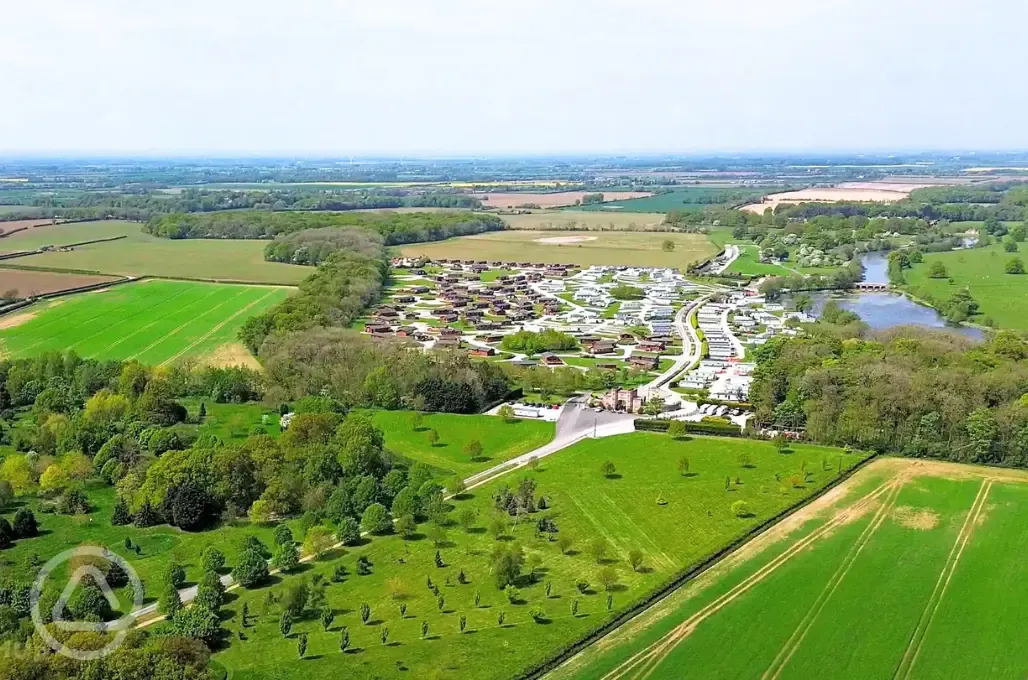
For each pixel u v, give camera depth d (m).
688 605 170.88
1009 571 182.50
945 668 149.00
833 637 158.38
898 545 195.38
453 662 150.50
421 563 189.12
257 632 160.50
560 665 151.38
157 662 137.25
